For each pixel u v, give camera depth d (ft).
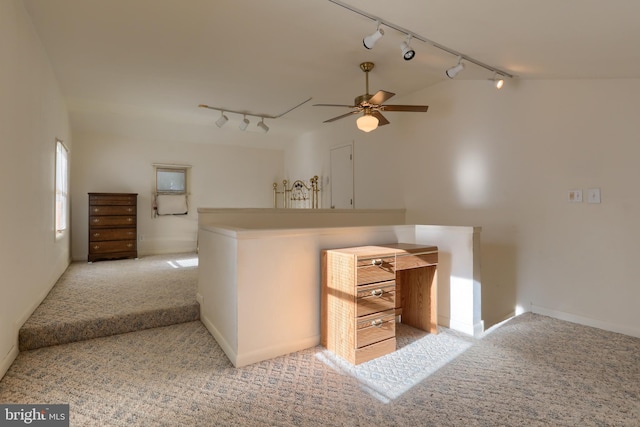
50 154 11.89
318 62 12.06
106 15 9.01
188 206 23.39
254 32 9.86
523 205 11.60
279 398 6.19
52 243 12.30
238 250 7.36
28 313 8.75
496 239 12.35
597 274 9.95
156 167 22.43
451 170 13.91
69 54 11.35
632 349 8.36
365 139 18.45
